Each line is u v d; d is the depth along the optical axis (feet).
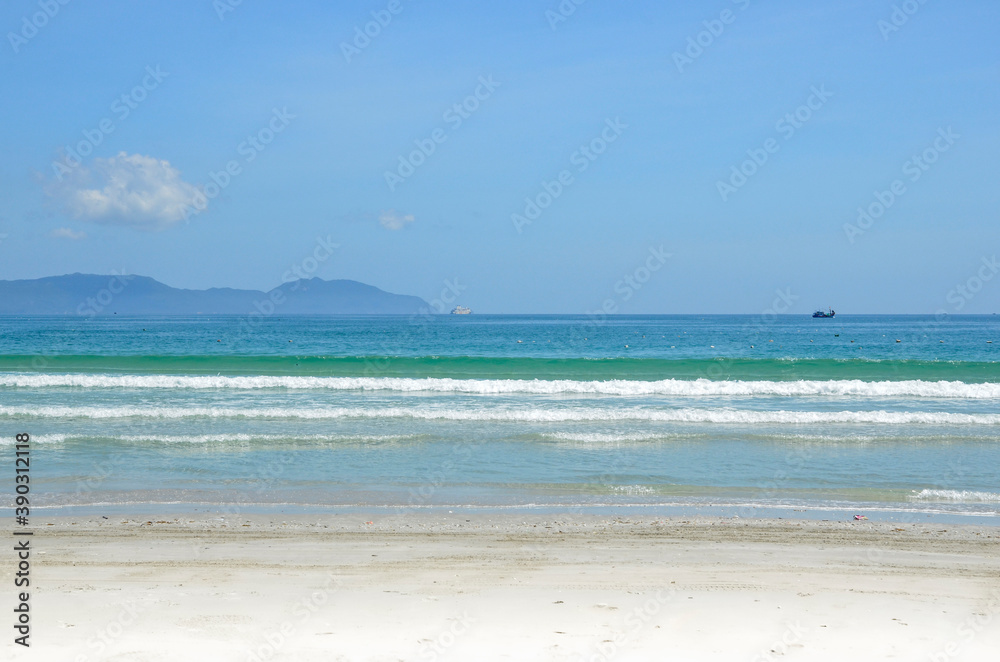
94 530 28.14
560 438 48.60
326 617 18.13
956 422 55.16
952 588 21.56
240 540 26.89
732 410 59.16
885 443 48.19
